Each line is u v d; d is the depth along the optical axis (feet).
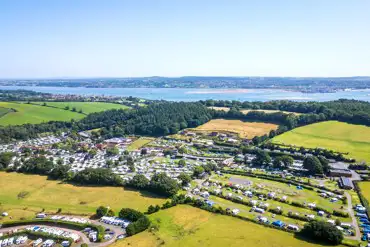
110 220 454.40
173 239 399.24
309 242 390.42
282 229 426.10
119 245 386.93
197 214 473.67
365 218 455.63
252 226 435.94
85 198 544.62
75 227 441.68
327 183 606.96
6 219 465.88
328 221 444.14
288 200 524.11
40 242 409.69
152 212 477.36
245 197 543.80
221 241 392.27
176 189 554.05
